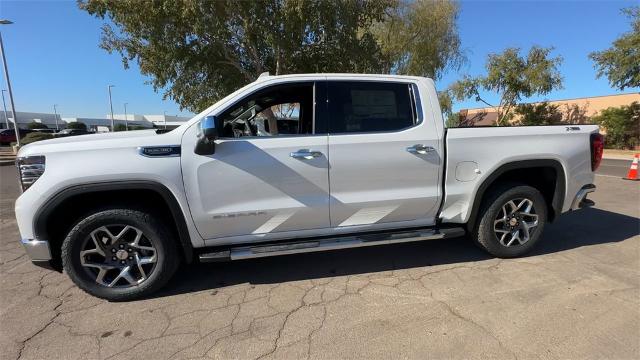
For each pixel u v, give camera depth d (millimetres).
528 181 4293
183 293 3404
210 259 3289
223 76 16125
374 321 2879
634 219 5594
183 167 3137
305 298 3264
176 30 13203
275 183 3316
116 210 3119
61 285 3578
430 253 4254
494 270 3758
